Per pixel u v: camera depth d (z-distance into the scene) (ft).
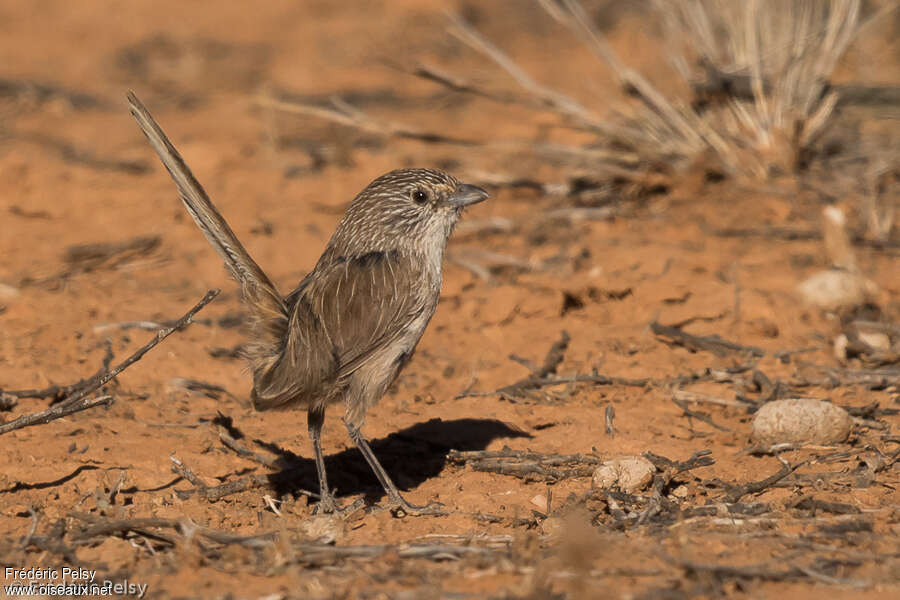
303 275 79.56
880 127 104.17
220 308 73.31
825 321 69.36
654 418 57.16
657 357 64.80
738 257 79.10
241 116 130.11
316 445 48.42
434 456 54.03
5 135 118.21
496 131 115.75
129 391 59.98
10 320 69.05
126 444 52.95
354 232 50.21
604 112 110.83
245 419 57.62
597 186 94.79
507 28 172.14
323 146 114.32
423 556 41.34
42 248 84.33
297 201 96.17
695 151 94.12
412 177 49.96
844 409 55.01
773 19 99.76
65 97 137.28
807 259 78.23
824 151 96.84
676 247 81.15
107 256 82.94
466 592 38.29
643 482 48.16
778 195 90.02
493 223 87.92
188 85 148.25
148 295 75.41
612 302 72.64
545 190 95.45
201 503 48.42
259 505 48.70
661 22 114.73
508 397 60.23
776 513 44.78
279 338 47.19
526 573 39.50
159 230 88.74
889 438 52.90
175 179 47.34
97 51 164.86
